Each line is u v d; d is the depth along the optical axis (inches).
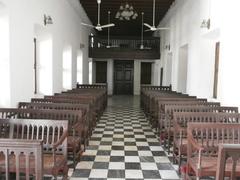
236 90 200.1
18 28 199.6
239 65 194.5
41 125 138.9
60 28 331.9
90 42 606.2
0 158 123.3
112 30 722.8
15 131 147.8
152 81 707.4
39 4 247.9
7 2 178.9
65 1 357.4
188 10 350.9
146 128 295.4
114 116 375.9
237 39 197.8
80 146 183.2
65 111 173.8
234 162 84.7
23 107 199.0
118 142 233.0
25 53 215.9
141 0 416.8
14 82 194.2
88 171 163.8
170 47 481.4
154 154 200.1
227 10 216.8
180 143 162.7
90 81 657.6
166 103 235.1
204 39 285.0
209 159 135.0
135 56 608.1
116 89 719.1
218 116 174.6
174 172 164.9
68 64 398.3
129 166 173.8
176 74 420.2
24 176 134.9
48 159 130.3
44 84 292.2
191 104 230.8
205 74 285.0
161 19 569.3
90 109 238.5
